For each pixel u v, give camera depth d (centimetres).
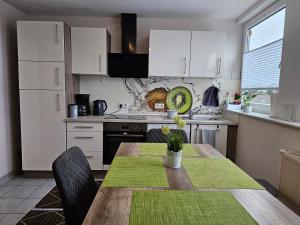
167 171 149
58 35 306
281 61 242
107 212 100
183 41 336
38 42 306
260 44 322
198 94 377
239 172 149
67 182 125
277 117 243
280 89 240
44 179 323
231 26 370
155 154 185
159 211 101
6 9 312
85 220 93
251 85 340
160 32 333
